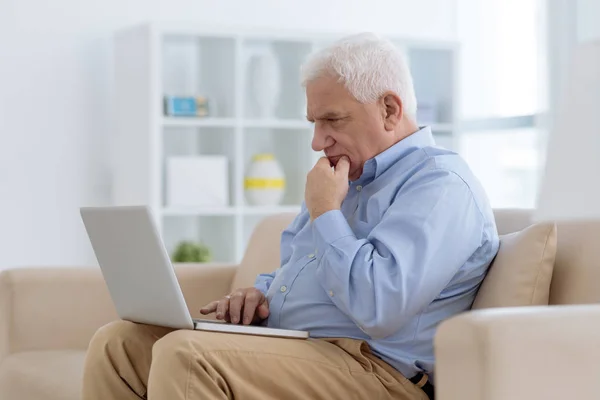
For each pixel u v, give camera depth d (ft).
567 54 20.95
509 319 6.38
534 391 6.35
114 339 9.32
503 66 23.80
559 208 8.59
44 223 20.97
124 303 9.57
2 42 20.65
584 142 8.48
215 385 8.01
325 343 8.80
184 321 8.79
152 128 19.70
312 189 9.10
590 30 20.51
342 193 9.09
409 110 9.71
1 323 12.39
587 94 8.52
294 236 10.73
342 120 9.55
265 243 12.66
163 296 8.89
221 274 13.10
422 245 8.55
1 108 20.65
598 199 8.30
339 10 23.43
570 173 8.55
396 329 8.55
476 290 9.09
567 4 20.97
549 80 21.25
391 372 8.78
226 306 9.80
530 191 22.68
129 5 21.56
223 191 20.59
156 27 19.74
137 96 20.13
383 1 23.86
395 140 9.64
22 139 20.79
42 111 20.93
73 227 21.18
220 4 22.36
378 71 9.48
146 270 8.93
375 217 9.28
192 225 22.20
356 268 8.58
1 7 20.66
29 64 20.84
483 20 24.41
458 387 6.45
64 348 12.49
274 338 8.64
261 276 10.85
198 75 22.04
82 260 21.27
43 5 20.95
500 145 23.59
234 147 20.95
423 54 23.16
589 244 8.48
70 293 12.55
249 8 22.63
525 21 23.15
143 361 9.41
